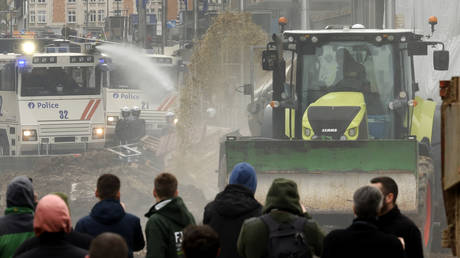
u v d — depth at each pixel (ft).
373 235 39.52
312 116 94.79
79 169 150.10
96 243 31.73
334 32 98.27
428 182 87.76
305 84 99.35
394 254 39.29
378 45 98.02
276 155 87.04
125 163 157.07
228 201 47.44
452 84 40.14
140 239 47.98
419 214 83.82
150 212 47.19
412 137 87.04
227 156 87.51
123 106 196.65
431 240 86.84
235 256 46.93
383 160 85.30
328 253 40.11
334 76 98.58
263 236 43.52
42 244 37.96
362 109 94.32
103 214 46.24
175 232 46.57
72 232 42.24
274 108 100.83
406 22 187.42
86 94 190.60
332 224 95.40
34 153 188.44
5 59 189.88
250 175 48.21
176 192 47.60
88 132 190.49
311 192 86.43
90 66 190.08
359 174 85.87
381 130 97.71
